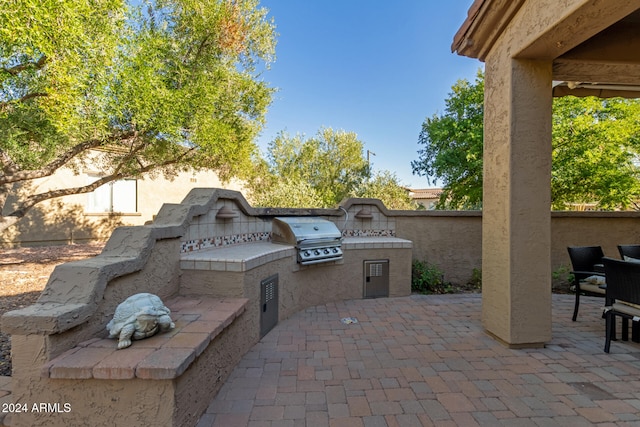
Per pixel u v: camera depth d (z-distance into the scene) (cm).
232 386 238
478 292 533
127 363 160
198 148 691
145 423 163
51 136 612
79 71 423
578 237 567
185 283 298
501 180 317
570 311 436
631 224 566
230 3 727
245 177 1005
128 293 225
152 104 516
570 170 669
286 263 388
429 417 204
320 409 211
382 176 1033
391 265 501
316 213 523
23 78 465
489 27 320
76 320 174
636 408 214
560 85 422
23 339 166
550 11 248
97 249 885
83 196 1036
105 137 552
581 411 210
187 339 192
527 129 303
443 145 826
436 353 299
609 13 227
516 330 307
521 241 305
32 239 930
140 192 1194
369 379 251
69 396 165
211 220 360
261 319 329
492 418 203
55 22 369
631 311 283
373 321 386
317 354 295
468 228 573
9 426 173
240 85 814
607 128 612
